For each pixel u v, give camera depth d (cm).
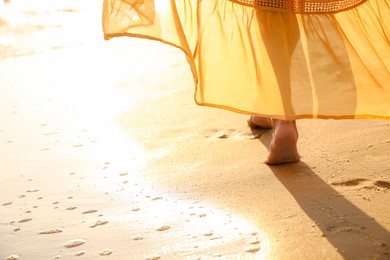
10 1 1048
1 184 331
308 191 280
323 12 282
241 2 281
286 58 281
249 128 380
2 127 444
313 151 327
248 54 284
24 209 295
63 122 444
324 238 236
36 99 519
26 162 365
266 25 281
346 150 323
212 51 283
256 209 267
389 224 243
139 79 540
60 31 851
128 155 360
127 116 435
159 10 263
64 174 339
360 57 289
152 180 316
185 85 499
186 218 266
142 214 276
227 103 287
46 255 246
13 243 259
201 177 311
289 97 282
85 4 1067
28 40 798
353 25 289
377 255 221
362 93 284
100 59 655
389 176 287
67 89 542
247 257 228
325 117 283
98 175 332
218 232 250
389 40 292
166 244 245
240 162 325
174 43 261
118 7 260
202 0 279
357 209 257
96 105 478
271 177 300
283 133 308
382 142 328
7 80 600
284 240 238
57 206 295
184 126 400
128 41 746
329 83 283
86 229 266
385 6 289
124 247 246
